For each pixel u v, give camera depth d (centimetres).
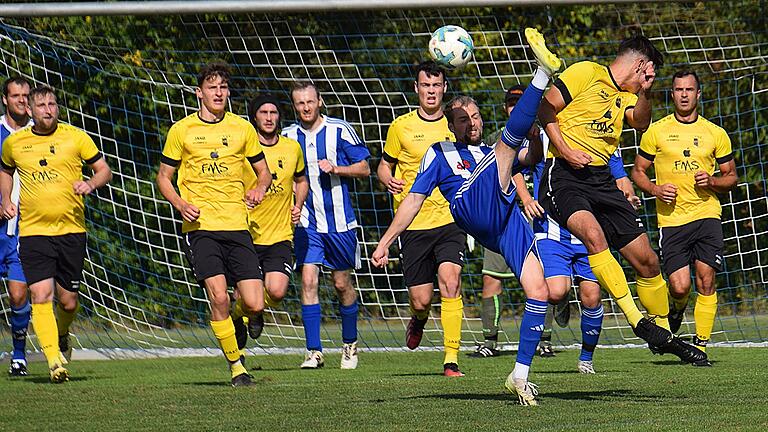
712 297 3191
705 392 2217
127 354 3841
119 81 4294
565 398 2131
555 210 2245
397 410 1981
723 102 4803
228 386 2519
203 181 2559
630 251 2280
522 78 4803
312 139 3234
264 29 4878
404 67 4928
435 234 2917
